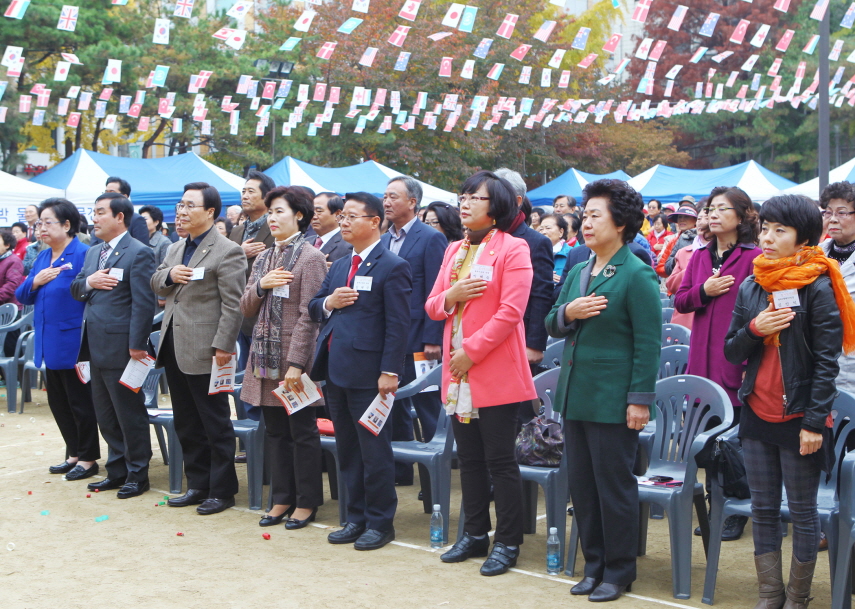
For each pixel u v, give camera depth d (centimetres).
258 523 462
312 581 370
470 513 397
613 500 342
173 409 498
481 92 1902
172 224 1313
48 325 560
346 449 428
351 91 1844
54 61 1736
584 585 353
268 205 457
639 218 347
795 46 2314
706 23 887
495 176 379
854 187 421
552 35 2034
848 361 396
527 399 377
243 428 496
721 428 355
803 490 313
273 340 438
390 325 407
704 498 380
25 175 2577
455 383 378
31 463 610
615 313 339
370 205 416
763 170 1583
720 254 447
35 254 988
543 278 488
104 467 596
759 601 326
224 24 1883
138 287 505
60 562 399
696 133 3108
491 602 343
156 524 461
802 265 308
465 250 388
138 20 1783
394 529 444
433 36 791
